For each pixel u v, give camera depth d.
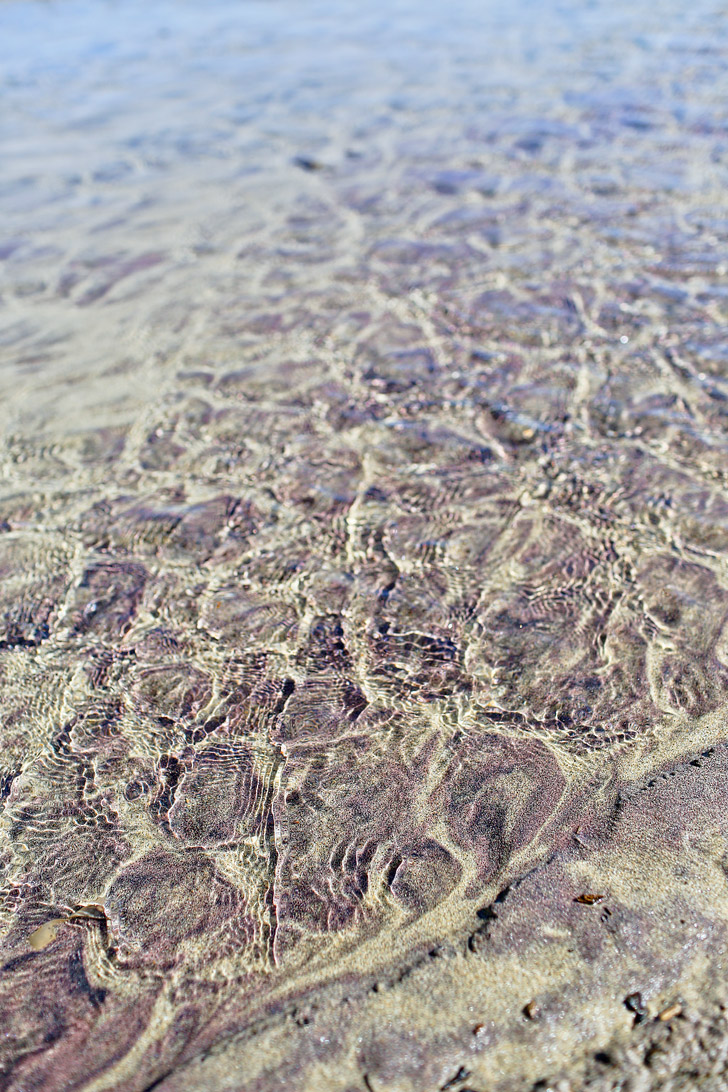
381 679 2.18
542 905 1.65
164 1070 1.45
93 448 3.19
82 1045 1.50
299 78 7.72
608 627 2.29
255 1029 1.50
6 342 3.93
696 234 4.46
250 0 11.30
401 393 3.41
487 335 3.75
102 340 3.92
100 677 2.24
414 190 5.31
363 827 1.82
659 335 3.64
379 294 4.17
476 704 2.10
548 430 3.12
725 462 2.88
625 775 1.89
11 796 1.94
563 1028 1.45
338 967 1.58
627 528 2.63
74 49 9.13
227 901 1.70
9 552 2.70
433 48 8.38
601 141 5.80
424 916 1.65
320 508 2.82
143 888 1.74
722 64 7.10
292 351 3.75
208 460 3.10
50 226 5.13
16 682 2.23
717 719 2.01
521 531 2.65
